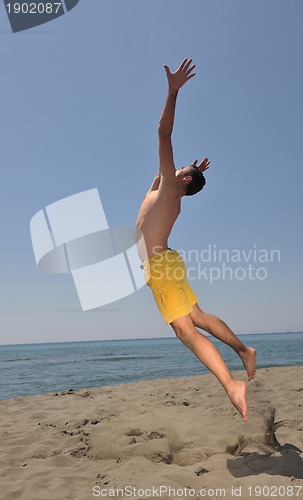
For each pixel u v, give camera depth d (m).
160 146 2.84
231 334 3.16
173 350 46.56
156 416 4.44
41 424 4.64
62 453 3.56
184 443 3.58
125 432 3.95
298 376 7.54
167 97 2.74
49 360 28.84
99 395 6.58
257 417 4.17
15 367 21.31
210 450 3.36
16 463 3.39
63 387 11.73
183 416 4.39
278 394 5.67
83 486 2.83
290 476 2.76
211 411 4.61
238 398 2.59
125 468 3.10
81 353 44.47
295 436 3.65
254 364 3.17
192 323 2.85
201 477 2.81
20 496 2.70
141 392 6.51
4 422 4.93
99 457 3.45
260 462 3.02
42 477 2.99
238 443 3.49
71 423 4.58
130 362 22.84
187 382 7.41
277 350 31.34
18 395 10.54
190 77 2.73
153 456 3.36
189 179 3.06
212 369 2.71
